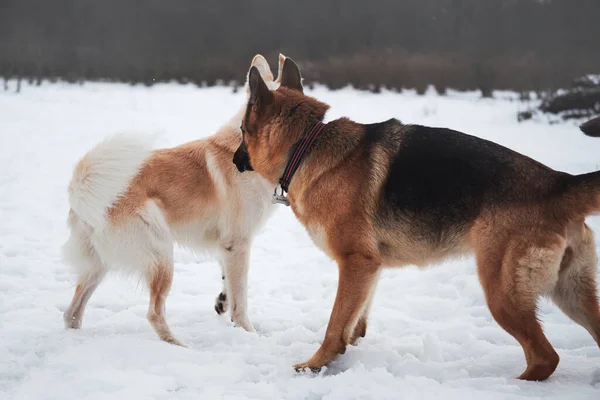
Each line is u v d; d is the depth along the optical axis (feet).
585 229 11.21
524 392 10.40
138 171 14.94
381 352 12.66
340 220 12.26
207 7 133.49
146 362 12.09
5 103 60.18
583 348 12.99
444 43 109.91
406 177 12.02
